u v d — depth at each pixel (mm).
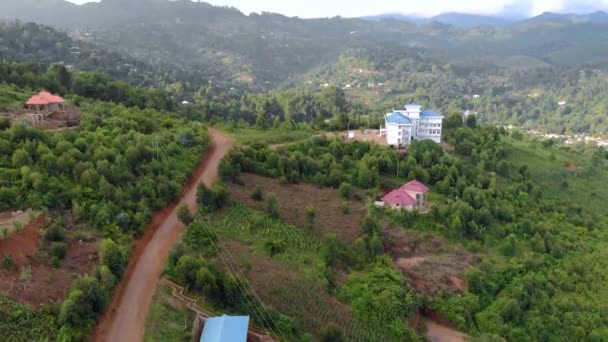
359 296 55719
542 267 70062
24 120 69000
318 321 49844
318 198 73500
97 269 42969
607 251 77688
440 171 84250
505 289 63562
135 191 56844
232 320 38844
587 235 83375
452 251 68438
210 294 45250
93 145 63781
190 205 62531
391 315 54344
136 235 52188
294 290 52312
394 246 66500
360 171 78750
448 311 58938
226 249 55688
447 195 80188
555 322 60656
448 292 60875
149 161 65875
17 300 37156
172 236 54688
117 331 38969
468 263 66375
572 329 60594
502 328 58000
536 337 58812
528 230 77125
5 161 55031
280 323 46062
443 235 70750
